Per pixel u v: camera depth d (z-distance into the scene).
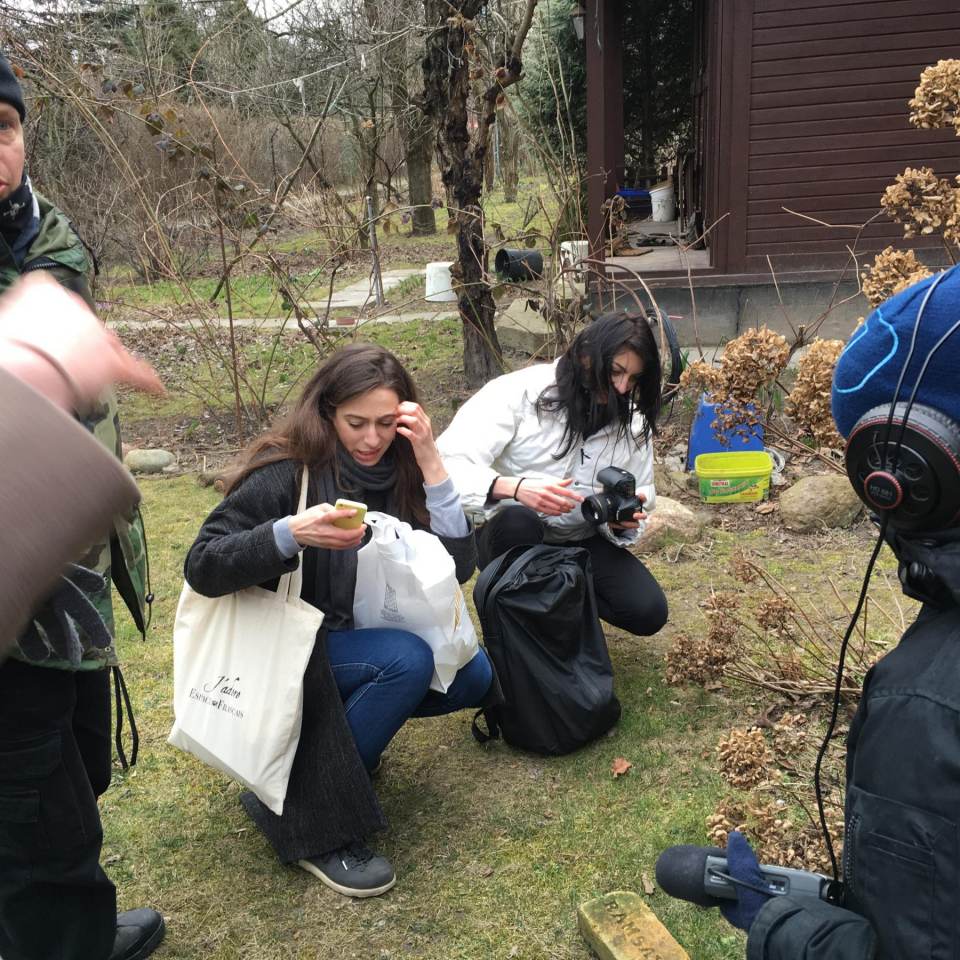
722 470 5.28
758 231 8.00
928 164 7.71
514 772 3.12
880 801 1.04
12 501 0.63
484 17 7.70
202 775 3.19
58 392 0.82
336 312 12.12
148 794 3.09
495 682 3.02
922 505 1.08
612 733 3.29
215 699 2.50
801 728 3.20
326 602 2.66
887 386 1.12
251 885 2.67
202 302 9.05
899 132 7.68
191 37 12.12
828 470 5.56
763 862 2.32
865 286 2.88
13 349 0.82
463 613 2.74
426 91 6.90
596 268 7.38
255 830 2.90
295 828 2.61
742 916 1.32
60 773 1.94
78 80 7.38
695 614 4.11
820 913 1.17
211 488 6.13
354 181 13.71
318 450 2.54
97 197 10.76
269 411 7.77
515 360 8.27
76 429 0.68
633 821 2.85
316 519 2.27
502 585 3.04
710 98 8.55
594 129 8.38
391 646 2.61
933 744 1.00
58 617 1.73
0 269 1.90
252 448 2.60
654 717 3.37
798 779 2.93
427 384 8.41
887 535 1.17
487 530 3.42
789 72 7.66
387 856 2.75
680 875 1.38
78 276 2.04
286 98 12.33
